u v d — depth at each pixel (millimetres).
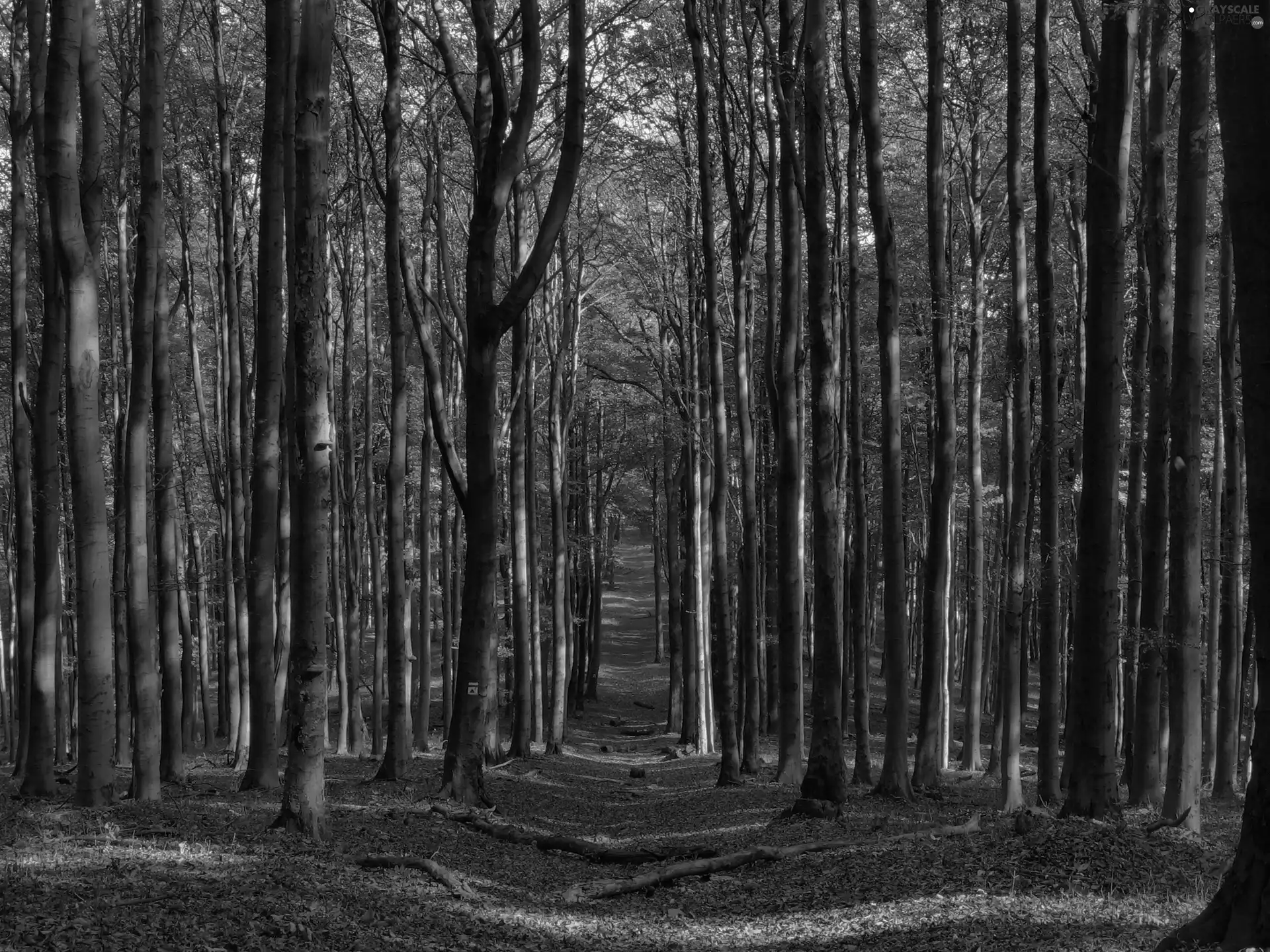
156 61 13461
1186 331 12117
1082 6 14016
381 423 34406
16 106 16469
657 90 25188
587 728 40969
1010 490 23109
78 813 11477
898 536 16016
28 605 18578
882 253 15820
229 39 24109
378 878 9758
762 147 27734
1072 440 21594
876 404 34094
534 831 14531
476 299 14406
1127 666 20219
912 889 9539
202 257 34750
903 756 16203
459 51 23797
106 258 27969
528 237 27812
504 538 34781
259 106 24312
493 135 14258
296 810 11078
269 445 15750
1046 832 10133
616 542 83188
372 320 31125
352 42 23281
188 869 8820
